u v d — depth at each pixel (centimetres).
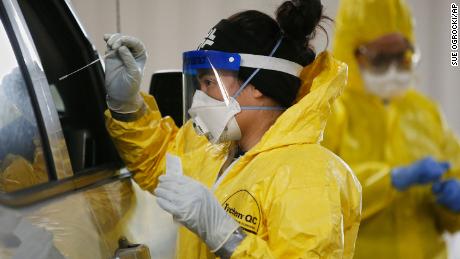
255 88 342
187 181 314
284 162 317
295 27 344
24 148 272
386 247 704
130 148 380
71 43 375
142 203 364
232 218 313
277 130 329
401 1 752
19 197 240
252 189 319
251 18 346
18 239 229
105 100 381
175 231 362
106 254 280
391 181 697
